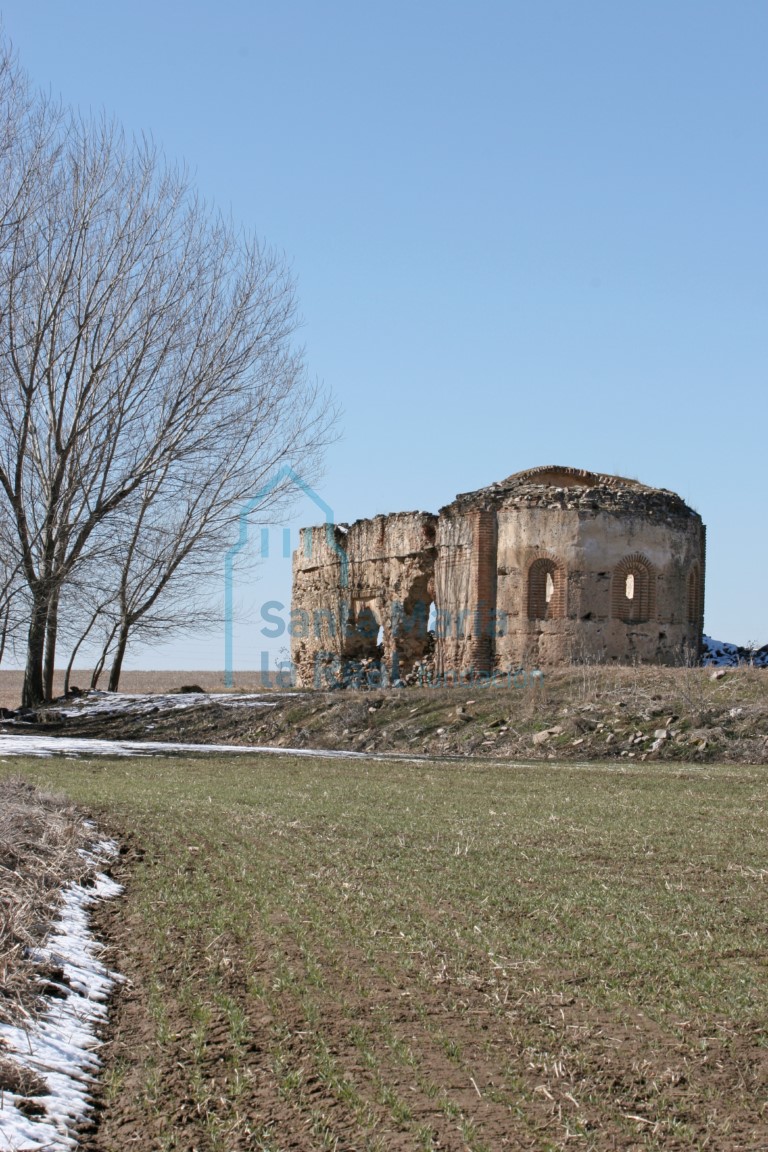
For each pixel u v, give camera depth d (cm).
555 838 1756
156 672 11281
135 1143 760
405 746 3547
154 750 3381
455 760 3088
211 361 4700
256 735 3978
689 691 3344
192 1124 783
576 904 1325
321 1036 919
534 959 1110
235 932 1205
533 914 1280
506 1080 838
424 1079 838
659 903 1335
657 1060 875
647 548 4644
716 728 3083
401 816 1980
